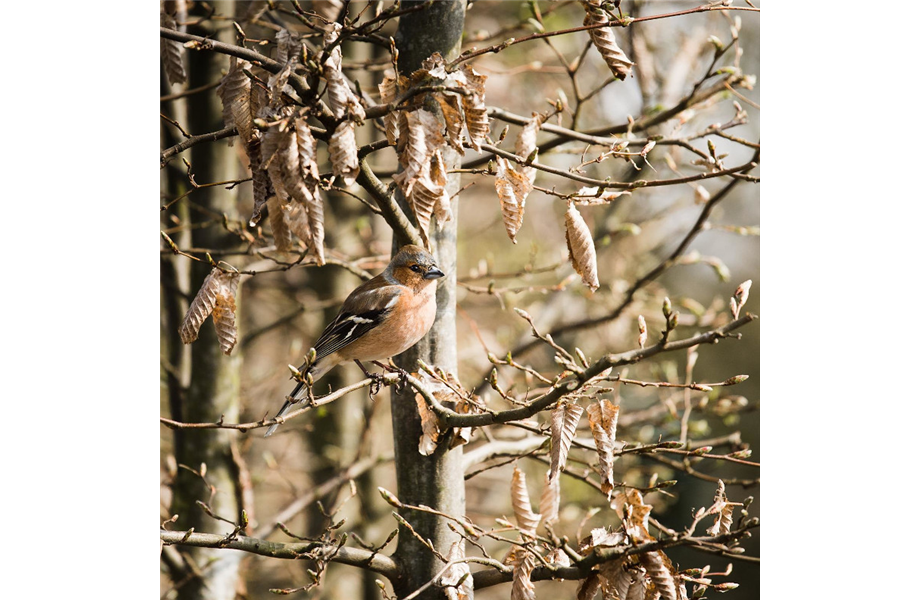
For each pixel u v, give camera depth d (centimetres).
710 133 936
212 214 1260
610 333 1720
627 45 1270
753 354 2020
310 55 606
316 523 1672
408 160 616
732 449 1118
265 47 1074
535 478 2028
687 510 1941
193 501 1243
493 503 2164
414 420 895
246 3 1358
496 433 1351
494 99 1906
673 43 1453
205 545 755
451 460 889
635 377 1606
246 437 1438
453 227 945
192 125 1305
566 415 655
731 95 1133
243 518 752
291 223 619
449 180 924
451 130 649
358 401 1750
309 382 716
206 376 1258
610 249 1783
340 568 1712
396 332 897
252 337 1471
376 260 1323
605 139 929
